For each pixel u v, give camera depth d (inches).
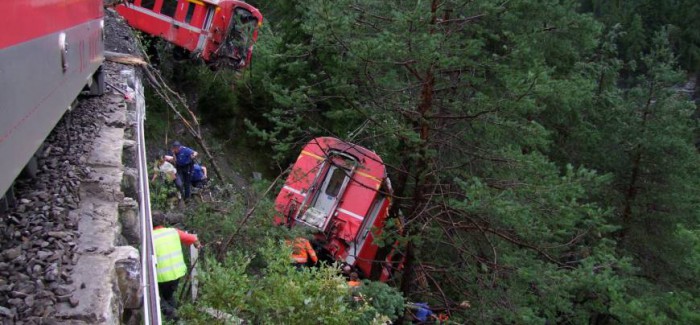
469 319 434.6
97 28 348.8
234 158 741.3
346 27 398.6
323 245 496.7
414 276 512.1
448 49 399.2
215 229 371.6
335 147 519.2
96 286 159.8
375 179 505.4
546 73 406.0
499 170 448.1
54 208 200.8
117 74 474.9
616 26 783.7
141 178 271.0
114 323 157.2
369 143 552.4
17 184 216.8
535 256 452.4
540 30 462.3
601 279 395.9
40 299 148.8
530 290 441.7
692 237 709.9
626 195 705.0
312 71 533.3
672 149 679.7
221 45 745.6
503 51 489.7
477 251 480.1
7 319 137.1
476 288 436.8
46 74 195.2
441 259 493.4
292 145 534.9
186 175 513.7
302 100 459.8
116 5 785.6
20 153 162.7
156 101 679.7
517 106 405.7
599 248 444.5
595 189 453.1
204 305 245.6
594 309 548.4
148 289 186.7
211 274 260.8
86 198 220.4
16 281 153.5
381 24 436.5
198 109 746.8
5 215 188.5
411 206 475.2
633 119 701.9
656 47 721.6
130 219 229.6
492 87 450.0
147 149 609.9
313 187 510.9
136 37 709.9
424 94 435.5
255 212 389.7
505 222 413.1
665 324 458.3
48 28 197.8
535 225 418.9
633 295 557.3
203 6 732.0
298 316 257.6
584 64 706.2
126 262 178.7
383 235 431.2
